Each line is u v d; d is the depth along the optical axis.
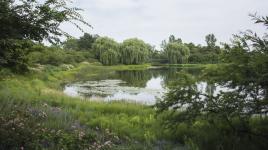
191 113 6.83
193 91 6.75
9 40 5.59
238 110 5.97
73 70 52.09
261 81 5.66
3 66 6.52
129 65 81.81
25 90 15.64
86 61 75.62
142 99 21.16
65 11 6.05
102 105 12.13
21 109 8.56
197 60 98.62
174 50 93.50
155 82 35.94
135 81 37.47
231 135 6.58
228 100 6.11
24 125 6.66
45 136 6.22
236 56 6.36
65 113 8.94
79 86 30.69
